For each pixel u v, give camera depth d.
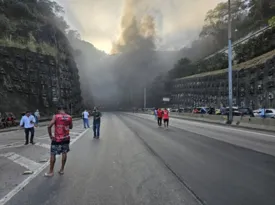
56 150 7.23
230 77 28.97
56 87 54.12
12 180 6.77
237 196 5.32
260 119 22.98
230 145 12.84
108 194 5.55
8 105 38.66
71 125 7.52
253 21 76.81
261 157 9.59
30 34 53.97
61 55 64.19
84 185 6.23
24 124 14.20
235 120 27.80
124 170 7.70
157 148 11.94
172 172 7.38
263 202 4.98
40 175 7.24
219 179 6.61
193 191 5.66
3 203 5.09
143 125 28.69
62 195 5.53
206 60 87.25
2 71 40.31
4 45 43.81
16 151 11.79
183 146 12.54
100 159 9.44
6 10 55.41
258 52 55.06
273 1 70.56
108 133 19.61
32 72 47.72
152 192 5.64
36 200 5.24
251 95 46.03
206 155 10.06
